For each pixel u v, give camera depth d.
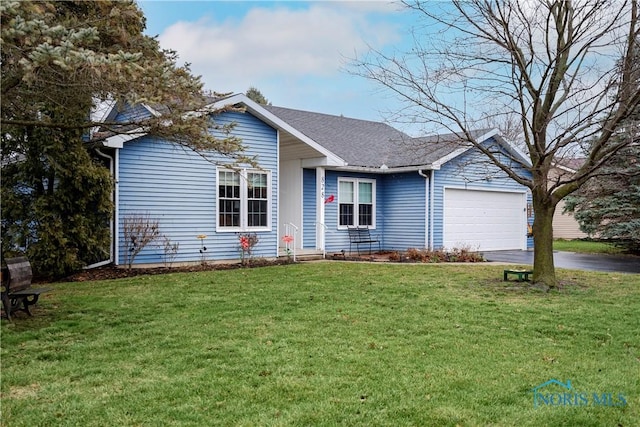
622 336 6.17
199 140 7.94
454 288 9.50
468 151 17.58
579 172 9.30
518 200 19.97
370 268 12.55
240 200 14.02
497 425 3.72
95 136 11.55
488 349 5.58
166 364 5.01
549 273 9.74
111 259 12.02
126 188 12.12
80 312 7.31
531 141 10.86
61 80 6.91
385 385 4.46
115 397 4.18
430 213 16.89
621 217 18.30
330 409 3.94
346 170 17.25
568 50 9.25
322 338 5.94
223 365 4.96
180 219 12.96
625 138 9.34
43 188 11.10
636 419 3.85
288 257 14.87
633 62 8.48
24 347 5.61
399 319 6.93
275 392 4.28
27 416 3.83
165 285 9.70
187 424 3.68
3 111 8.37
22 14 5.41
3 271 8.90
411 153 17.25
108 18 7.45
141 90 6.66
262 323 6.66
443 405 4.05
